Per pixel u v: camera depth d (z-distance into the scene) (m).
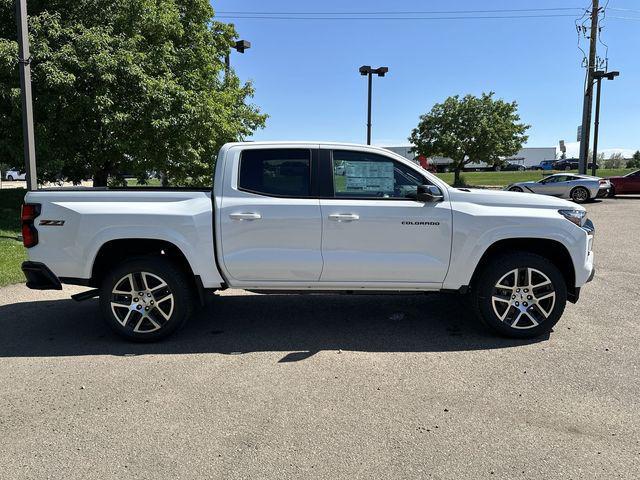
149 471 2.93
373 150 5.04
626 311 6.02
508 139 39.25
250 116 20.58
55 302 6.61
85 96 12.41
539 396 3.82
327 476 2.88
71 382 4.12
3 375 4.27
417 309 6.21
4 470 2.95
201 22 17.38
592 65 24.64
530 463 2.99
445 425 3.42
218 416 3.55
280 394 3.89
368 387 4.00
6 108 12.38
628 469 2.93
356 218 4.87
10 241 10.41
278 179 5.02
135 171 15.24
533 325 5.02
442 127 39.66
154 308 5.00
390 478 2.86
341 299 6.70
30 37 11.87
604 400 3.76
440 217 4.91
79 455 3.10
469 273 4.96
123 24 14.02
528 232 4.89
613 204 21.84
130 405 3.72
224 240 4.89
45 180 14.20
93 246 4.86
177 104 14.12
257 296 6.87
